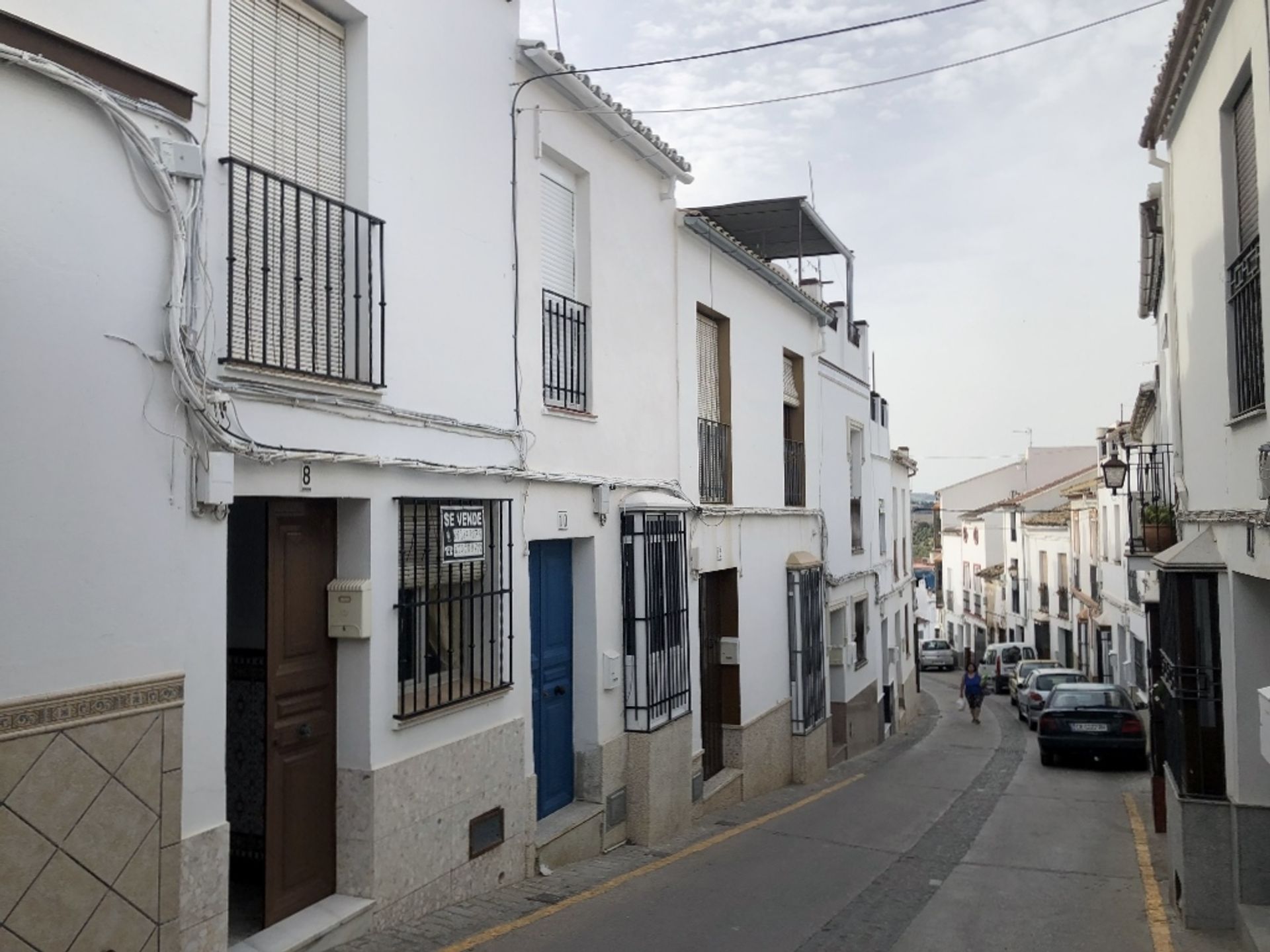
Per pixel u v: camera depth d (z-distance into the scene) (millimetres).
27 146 4105
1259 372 6203
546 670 8625
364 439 6047
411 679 6516
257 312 5418
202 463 4793
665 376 10719
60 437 4195
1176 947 6602
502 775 7328
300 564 5883
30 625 4051
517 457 7746
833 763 16797
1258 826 6859
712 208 14742
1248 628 6910
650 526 9664
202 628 4801
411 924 6266
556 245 8812
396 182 6500
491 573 7465
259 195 5477
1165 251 8930
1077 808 12727
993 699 34500
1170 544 11836
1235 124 6816
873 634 21109
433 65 6910
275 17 5770
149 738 4484
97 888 4238
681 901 7469
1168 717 7832
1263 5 5727
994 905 7801
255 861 6363
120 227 4465
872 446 21500
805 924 7082
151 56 4742
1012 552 45719
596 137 9250
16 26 4035
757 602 13398
